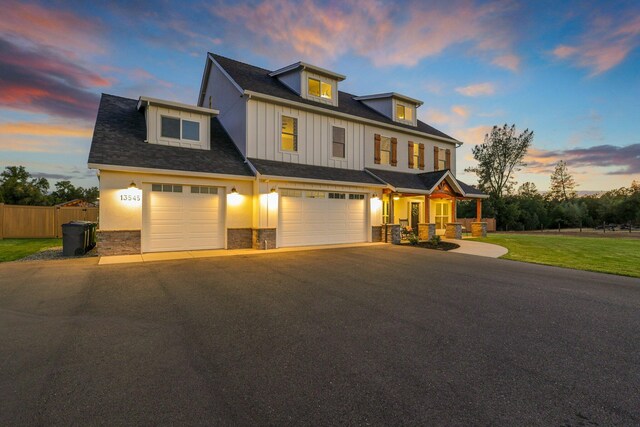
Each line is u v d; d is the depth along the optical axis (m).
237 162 12.72
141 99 11.55
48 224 16.19
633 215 35.31
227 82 14.93
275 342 3.80
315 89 15.48
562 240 17.77
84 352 3.47
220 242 12.07
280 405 2.51
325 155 15.14
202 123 12.80
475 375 3.05
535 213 34.50
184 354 3.45
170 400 2.56
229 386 2.79
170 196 11.09
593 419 2.37
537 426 2.27
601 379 3.01
